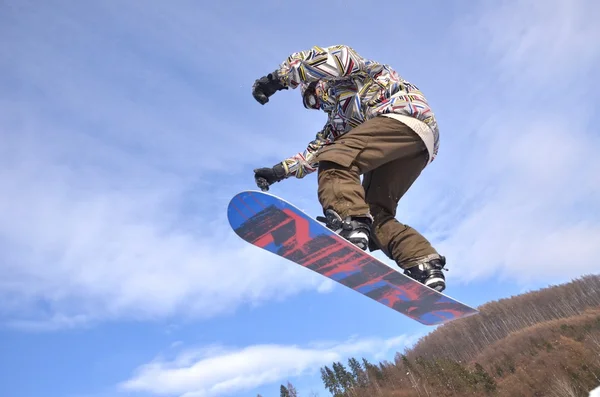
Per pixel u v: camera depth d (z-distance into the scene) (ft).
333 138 10.62
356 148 8.95
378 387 241.76
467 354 277.03
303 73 9.12
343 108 9.86
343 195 8.75
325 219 9.01
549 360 206.39
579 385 174.81
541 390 185.06
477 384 210.79
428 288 10.11
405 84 9.67
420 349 318.86
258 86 9.46
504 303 335.47
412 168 10.16
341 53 9.18
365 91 9.61
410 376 235.61
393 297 11.16
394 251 10.65
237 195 9.18
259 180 11.02
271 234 9.88
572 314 265.95
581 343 209.05
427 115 9.27
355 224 8.73
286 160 11.04
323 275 10.64
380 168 10.49
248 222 9.75
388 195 10.68
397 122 9.05
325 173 9.07
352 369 273.13
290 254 10.26
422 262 10.37
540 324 265.95
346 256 9.66
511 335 273.54
